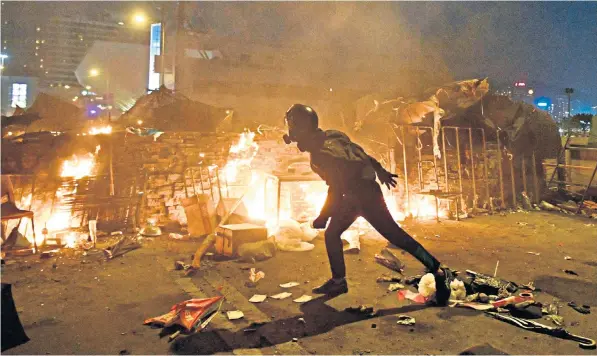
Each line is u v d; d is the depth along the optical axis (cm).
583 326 379
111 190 709
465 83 1002
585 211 978
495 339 348
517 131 1055
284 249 622
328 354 322
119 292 452
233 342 339
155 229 717
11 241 600
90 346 329
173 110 911
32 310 399
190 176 791
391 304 426
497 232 770
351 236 648
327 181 447
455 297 438
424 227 810
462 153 1011
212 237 594
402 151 942
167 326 358
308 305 421
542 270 547
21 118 775
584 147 1123
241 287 473
